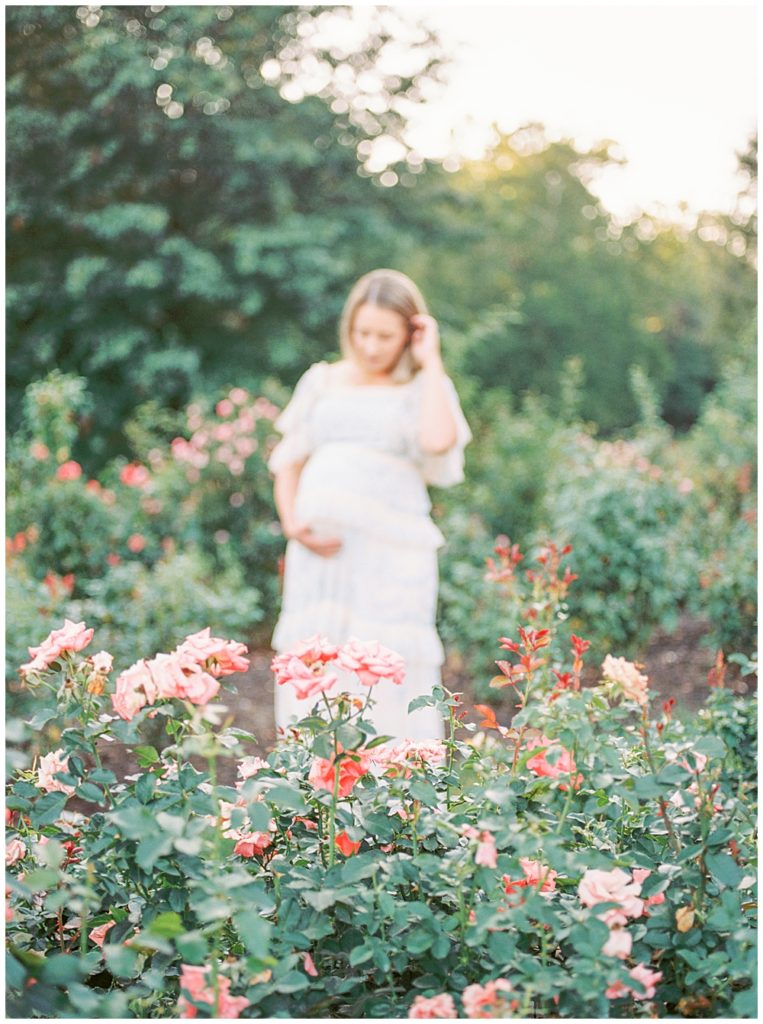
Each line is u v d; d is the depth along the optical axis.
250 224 11.22
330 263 10.91
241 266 10.41
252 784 1.54
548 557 2.72
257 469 7.00
